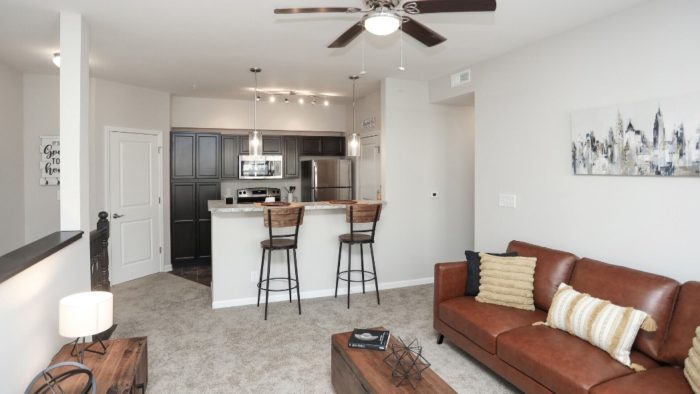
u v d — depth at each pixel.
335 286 4.76
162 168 5.77
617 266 2.68
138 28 3.25
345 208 4.62
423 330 3.66
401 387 1.98
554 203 3.43
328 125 7.02
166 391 2.65
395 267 5.10
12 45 3.66
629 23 2.84
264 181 7.07
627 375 2.09
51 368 1.75
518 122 3.77
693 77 2.48
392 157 5.02
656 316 2.31
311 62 4.25
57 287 2.47
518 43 3.62
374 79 5.02
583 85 3.16
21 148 4.64
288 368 2.96
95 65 4.33
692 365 1.92
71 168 2.90
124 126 5.22
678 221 2.57
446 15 2.99
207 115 6.27
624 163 2.85
